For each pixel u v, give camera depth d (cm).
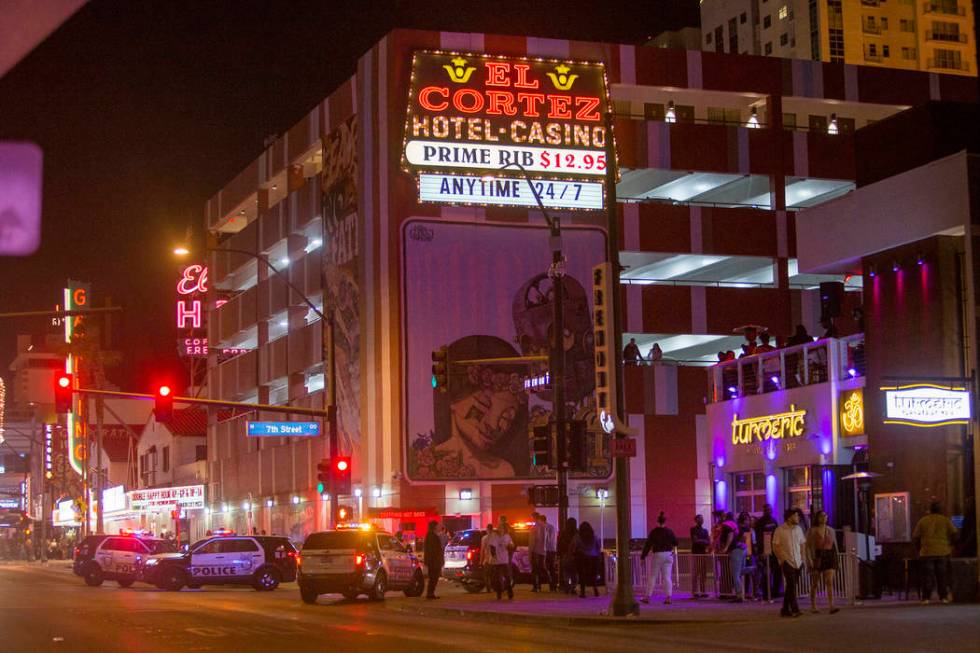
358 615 2570
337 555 3041
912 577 2494
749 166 6159
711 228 6059
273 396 7331
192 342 8481
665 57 6053
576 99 5819
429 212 5556
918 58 12162
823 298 3294
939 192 2691
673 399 5891
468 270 5581
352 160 5938
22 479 15450
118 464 10425
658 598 2681
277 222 6919
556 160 5766
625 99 6200
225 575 3884
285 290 6862
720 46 13188
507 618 2369
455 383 5503
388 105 5606
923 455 2662
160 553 4381
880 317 2864
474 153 5644
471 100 5669
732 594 2569
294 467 6531
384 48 5669
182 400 3953
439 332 5509
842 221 3006
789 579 2102
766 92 6234
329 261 6175
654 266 6384
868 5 12050
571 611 2395
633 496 5756
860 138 3070
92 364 10144
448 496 5441
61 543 10625
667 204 6006
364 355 5725
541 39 5816
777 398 3372
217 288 8125
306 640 1862
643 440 5806
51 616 2519
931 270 2705
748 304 6100
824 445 3122
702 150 6084
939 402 2539
